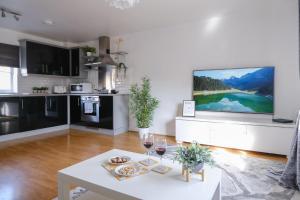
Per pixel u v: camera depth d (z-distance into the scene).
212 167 1.51
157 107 4.39
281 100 3.26
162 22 3.96
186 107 3.89
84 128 4.84
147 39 4.47
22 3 3.05
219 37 3.72
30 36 4.71
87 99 4.68
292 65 3.15
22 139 3.96
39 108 4.37
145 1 3.01
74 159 2.87
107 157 1.73
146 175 1.40
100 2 3.02
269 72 3.29
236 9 3.40
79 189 2.02
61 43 5.43
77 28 4.28
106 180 1.32
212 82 3.78
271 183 2.14
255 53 3.42
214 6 3.24
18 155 3.03
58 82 5.39
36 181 2.20
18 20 3.70
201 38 3.88
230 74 3.61
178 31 4.11
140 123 3.96
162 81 4.34
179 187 1.24
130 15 3.55
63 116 4.94
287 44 3.18
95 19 3.75
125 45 4.76
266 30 3.31
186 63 4.06
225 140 3.28
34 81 4.85
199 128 3.49
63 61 5.16
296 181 2.02
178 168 1.51
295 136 2.06
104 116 4.45
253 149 3.08
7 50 4.25
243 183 2.14
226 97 3.66
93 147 3.44
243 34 3.50
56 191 1.99
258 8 3.35
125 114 4.70
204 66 3.88
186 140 3.62
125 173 1.39
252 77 3.43
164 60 4.30
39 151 3.22
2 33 4.23
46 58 4.77
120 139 3.97
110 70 5.02
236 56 3.58
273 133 2.94
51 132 4.61
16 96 3.93
